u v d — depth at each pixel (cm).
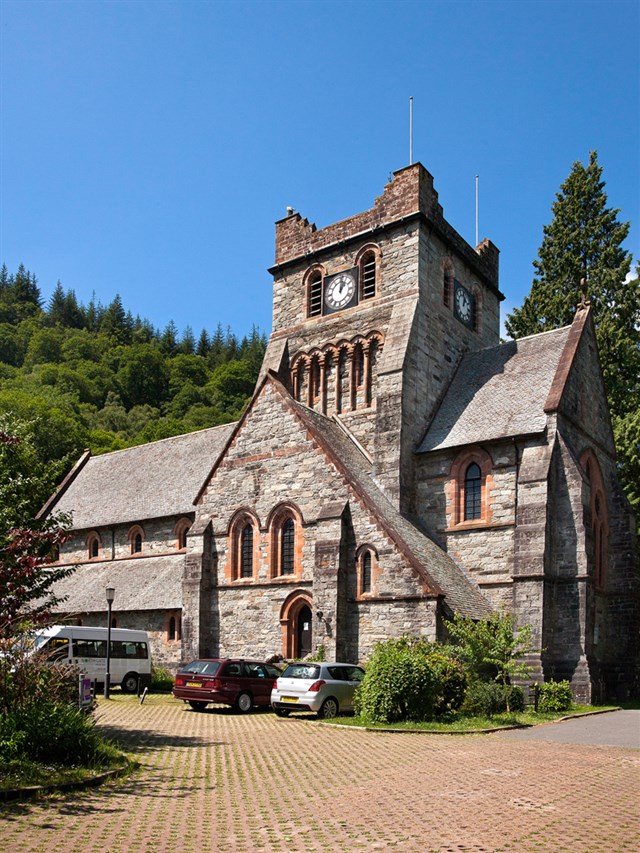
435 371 4028
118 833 1055
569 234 5634
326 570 3105
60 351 14975
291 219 4634
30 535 1582
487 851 1005
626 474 4538
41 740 1452
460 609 2983
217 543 3622
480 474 3512
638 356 5003
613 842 1049
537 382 3694
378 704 2336
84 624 4497
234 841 1035
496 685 2608
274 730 2219
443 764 1642
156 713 2688
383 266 4153
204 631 3553
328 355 4288
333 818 1173
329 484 3275
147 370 14200
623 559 3728
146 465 5350
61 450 8306
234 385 13725
